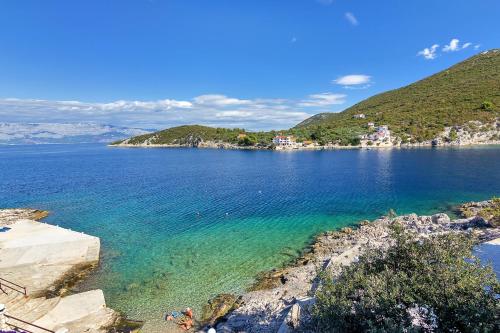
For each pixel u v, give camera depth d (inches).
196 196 2773.1
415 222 1701.5
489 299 399.9
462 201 2305.6
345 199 2509.8
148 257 1408.7
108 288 1135.0
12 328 745.6
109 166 5620.1
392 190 2805.1
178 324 917.2
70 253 1414.9
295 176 3917.3
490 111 7691.9
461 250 500.4
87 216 2146.9
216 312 965.8
